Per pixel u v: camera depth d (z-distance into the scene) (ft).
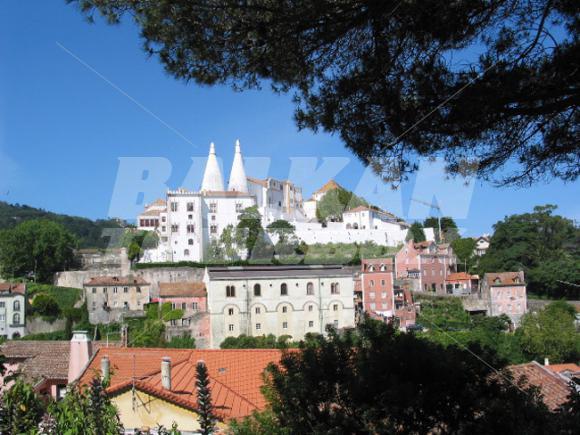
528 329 231.30
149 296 357.82
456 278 350.64
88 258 415.85
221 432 59.52
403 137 44.21
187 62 46.06
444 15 38.60
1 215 613.93
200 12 42.42
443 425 48.65
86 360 99.76
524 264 335.88
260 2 41.57
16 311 341.00
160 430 46.52
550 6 38.65
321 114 46.68
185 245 403.54
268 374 58.49
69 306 361.30
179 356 87.76
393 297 314.55
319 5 40.04
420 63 41.86
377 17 40.52
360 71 43.83
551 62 39.22
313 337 53.36
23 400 39.40
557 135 43.19
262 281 291.38
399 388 45.19
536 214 339.77
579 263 311.88
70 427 38.24
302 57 44.47
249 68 46.24
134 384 66.59
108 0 43.86
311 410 47.78
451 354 49.32
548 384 85.56
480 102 40.34
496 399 46.16
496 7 39.19
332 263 387.14
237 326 287.07
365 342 52.21
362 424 46.06
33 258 402.52
